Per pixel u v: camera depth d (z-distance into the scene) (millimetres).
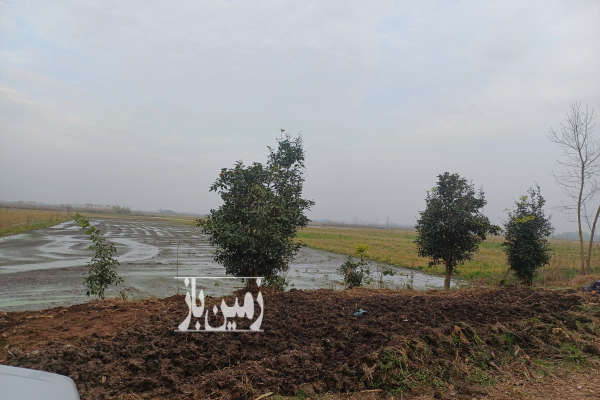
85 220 7996
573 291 9578
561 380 4836
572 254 32500
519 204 14594
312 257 26391
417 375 4641
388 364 4613
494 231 12609
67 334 5598
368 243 42406
